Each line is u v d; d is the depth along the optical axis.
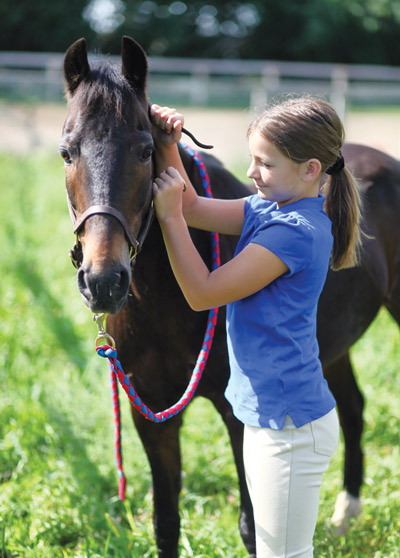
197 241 2.05
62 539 2.62
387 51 21.91
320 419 1.72
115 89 1.69
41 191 7.75
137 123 1.69
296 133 1.65
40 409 3.32
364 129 11.76
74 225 1.72
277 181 1.70
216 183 2.23
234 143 11.15
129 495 2.85
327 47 21.66
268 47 22.19
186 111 13.30
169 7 21.56
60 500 2.75
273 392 1.69
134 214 1.68
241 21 22.09
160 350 2.09
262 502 1.72
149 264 1.96
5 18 20.67
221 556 2.41
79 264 1.78
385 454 3.23
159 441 2.23
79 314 4.47
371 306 2.76
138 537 2.48
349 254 1.89
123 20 21.06
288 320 1.69
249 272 1.66
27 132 11.13
